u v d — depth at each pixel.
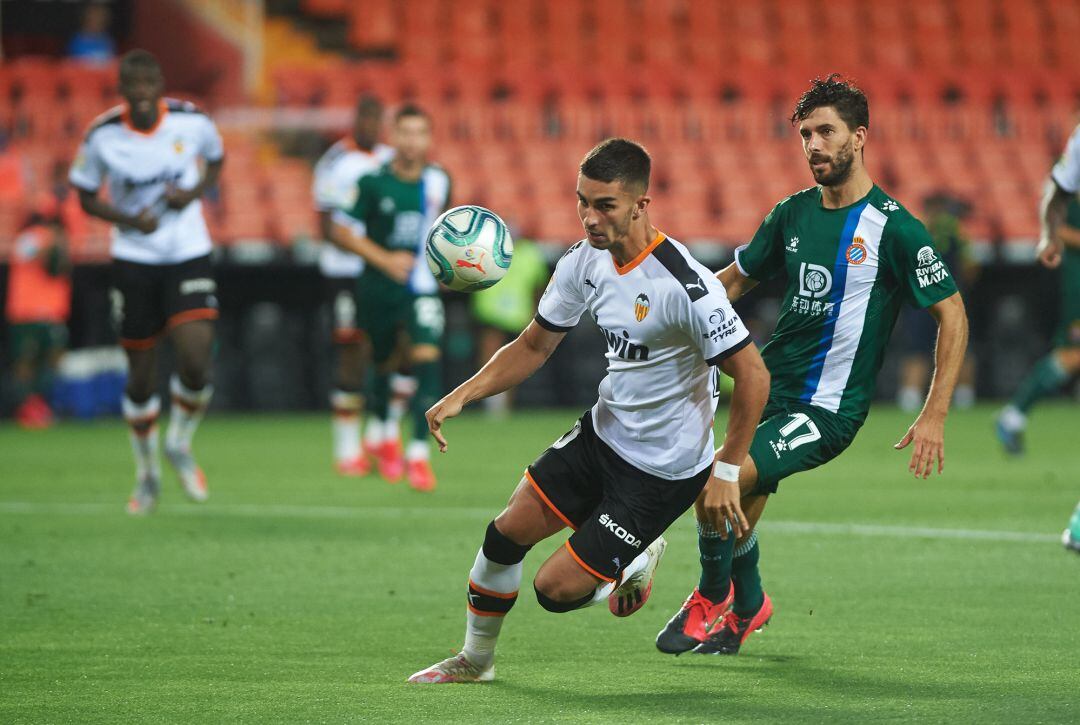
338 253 40.69
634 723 13.84
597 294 15.73
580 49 81.31
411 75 73.31
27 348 59.44
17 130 69.88
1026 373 70.00
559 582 15.54
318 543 27.08
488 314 64.50
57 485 37.78
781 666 16.73
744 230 69.06
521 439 52.22
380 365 38.25
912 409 65.81
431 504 33.22
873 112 76.12
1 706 14.73
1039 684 15.49
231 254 63.19
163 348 63.78
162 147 30.31
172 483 38.22
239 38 75.06
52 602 21.09
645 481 15.69
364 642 18.25
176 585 22.56
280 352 65.69
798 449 17.30
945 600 21.03
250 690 15.47
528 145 72.31
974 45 84.44
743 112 74.69
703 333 15.16
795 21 83.69
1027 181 73.94
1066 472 40.00
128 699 15.04
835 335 17.72
